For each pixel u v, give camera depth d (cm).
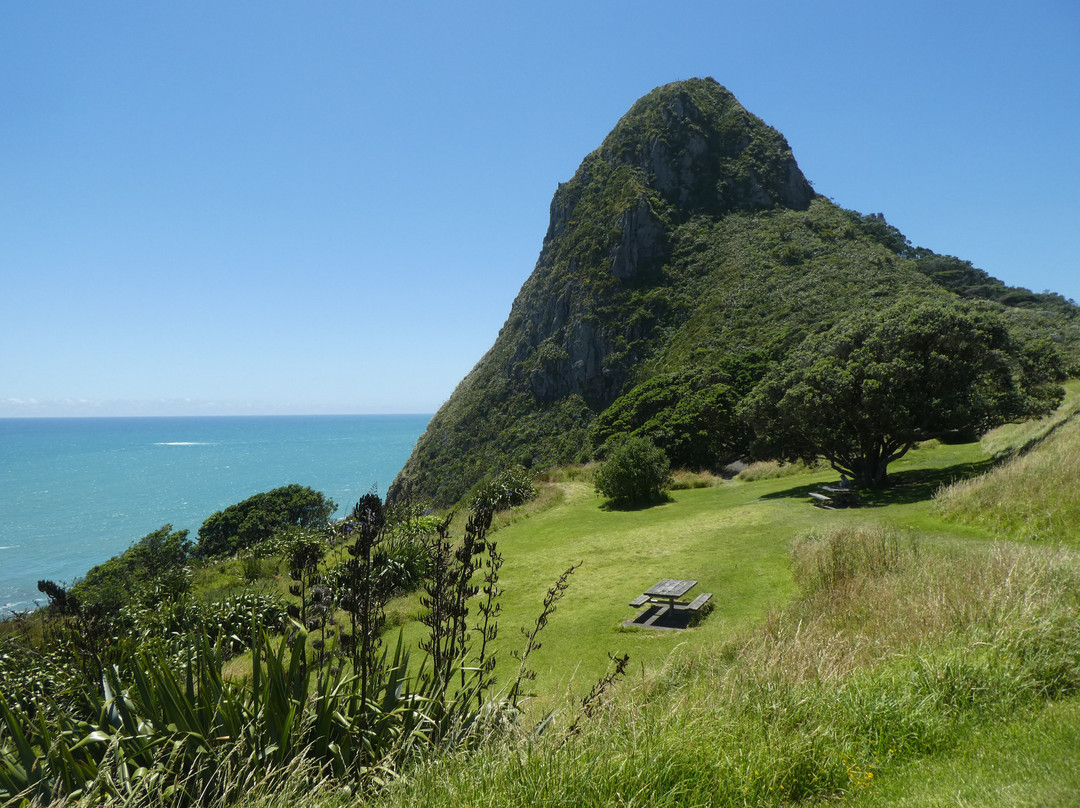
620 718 350
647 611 848
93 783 276
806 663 441
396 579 1059
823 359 1605
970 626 463
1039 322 4431
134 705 338
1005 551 650
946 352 1478
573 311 7031
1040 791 251
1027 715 343
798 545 998
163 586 1220
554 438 6275
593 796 264
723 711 356
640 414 3459
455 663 414
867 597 644
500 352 8062
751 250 6544
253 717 325
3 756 302
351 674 389
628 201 7269
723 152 7981
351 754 332
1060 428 1561
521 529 1611
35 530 6225
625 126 8575
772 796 284
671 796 268
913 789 279
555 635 786
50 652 661
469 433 7156
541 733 348
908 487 1473
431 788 277
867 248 6212
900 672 412
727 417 2628
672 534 1296
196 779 293
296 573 380
